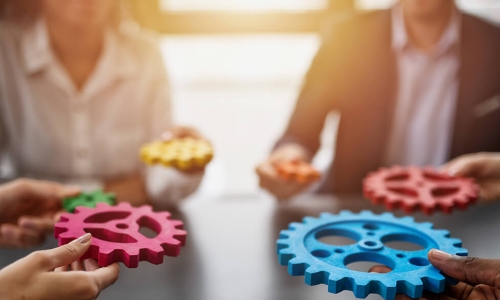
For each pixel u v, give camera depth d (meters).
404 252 0.63
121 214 0.70
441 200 0.79
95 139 1.21
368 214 0.75
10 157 1.28
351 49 1.27
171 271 0.70
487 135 1.24
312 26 2.04
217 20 2.03
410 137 1.27
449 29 1.21
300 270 0.59
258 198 0.98
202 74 3.07
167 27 2.02
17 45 1.18
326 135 1.86
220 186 2.01
